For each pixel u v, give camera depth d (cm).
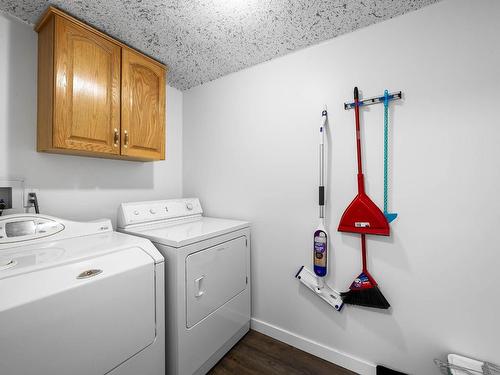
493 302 106
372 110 134
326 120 149
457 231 114
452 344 114
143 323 104
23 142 129
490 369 102
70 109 119
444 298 116
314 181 155
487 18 107
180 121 225
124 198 179
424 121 121
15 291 72
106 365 90
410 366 124
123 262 101
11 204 124
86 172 156
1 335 66
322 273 143
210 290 138
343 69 144
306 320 156
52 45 116
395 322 128
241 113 187
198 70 188
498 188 106
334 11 124
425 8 120
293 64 162
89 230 132
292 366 142
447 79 116
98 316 88
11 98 125
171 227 157
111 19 129
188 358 122
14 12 122
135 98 151
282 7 121
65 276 84
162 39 148
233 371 138
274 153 171
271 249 172
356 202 135
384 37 131
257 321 177
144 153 157
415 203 123
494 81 106
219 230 146
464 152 112
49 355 75
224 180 197
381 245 132
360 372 135
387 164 130
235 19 130
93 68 129
